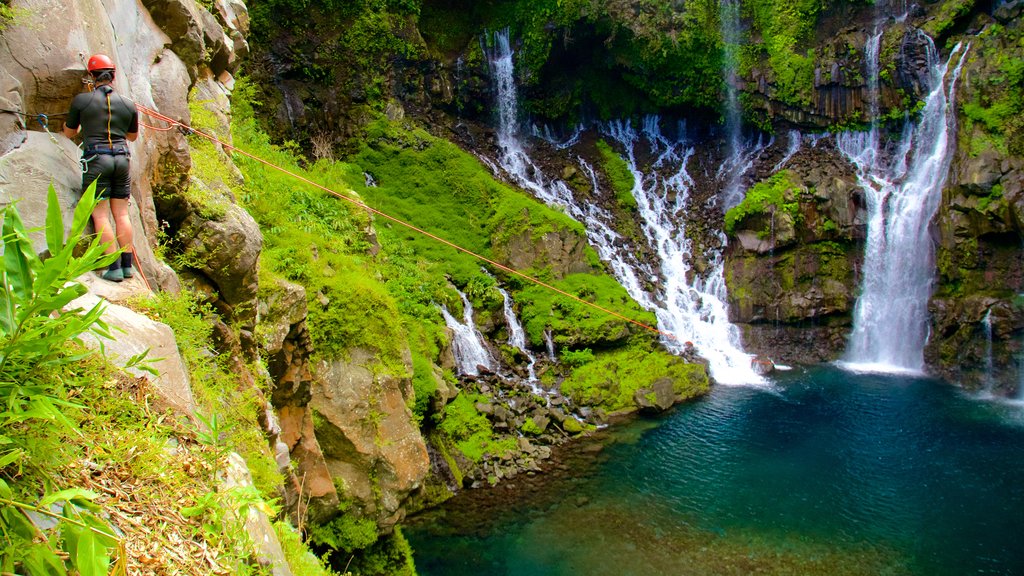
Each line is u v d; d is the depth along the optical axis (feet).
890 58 84.48
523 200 74.84
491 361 63.26
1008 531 43.14
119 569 8.91
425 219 73.00
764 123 92.79
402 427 37.01
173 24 25.70
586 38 90.94
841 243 79.05
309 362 34.63
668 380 63.87
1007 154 70.90
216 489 12.32
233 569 11.36
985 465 51.62
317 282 36.42
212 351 22.17
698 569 39.32
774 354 76.64
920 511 45.42
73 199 15.69
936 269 74.54
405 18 84.07
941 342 72.23
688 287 80.12
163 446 12.10
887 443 55.42
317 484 32.37
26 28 15.49
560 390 61.93
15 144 14.94
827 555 40.73
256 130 56.49
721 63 92.43
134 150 19.15
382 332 37.73
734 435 57.06
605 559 40.29
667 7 89.97
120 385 12.53
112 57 18.72
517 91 92.73
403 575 36.83
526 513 45.44
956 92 78.59
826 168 84.07
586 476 50.34
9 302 9.37
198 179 25.62
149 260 19.04
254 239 24.89
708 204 86.99
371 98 80.33
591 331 66.49
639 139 97.71
